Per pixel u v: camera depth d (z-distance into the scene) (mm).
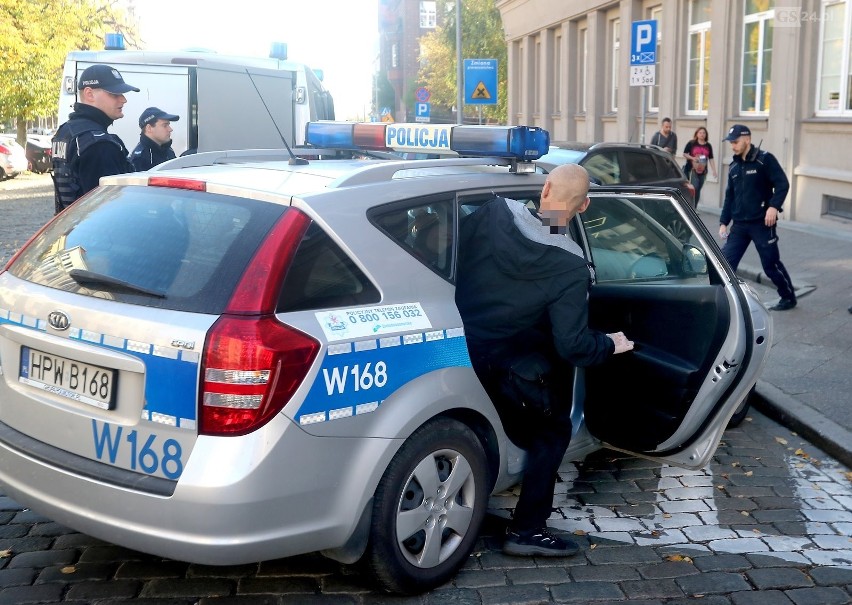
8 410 3525
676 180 11336
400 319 3445
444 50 43969
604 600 3676
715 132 17078
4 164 27859
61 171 5855
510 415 3949
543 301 3707
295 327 3094
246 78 10195
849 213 13328
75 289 3365
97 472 3150
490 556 4031
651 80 12844
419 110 29703
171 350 3023
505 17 34375
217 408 2967
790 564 4008
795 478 5035
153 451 3053
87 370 3236
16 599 3535
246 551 3012
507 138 4203
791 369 6770
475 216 3916
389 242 3527
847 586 3818
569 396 4410
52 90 30094
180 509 2963
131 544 3094
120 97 5949
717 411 4262
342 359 3191
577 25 26922
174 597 3588
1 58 28297
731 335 4125
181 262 3242
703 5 18391
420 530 3592
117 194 3732
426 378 3504
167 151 7180
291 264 3168
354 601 3596
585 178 3764
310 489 3127
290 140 10758
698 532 4328
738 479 5004
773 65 14727
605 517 4488
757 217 8562
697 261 4418
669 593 3742
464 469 3701
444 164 4090
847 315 8383
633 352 4383
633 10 21422
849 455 5203
